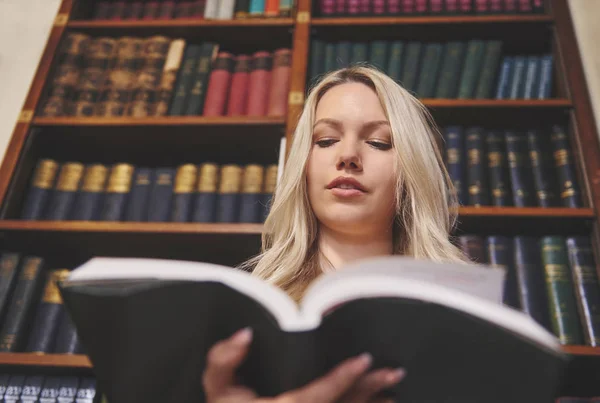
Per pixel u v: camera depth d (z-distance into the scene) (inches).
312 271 44.2
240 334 22.0
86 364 60.2
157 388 24.3
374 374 22.0
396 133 46.6
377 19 82.3
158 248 72.2
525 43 84.4
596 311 59.8
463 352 21.0
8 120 85.6
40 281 66.8
